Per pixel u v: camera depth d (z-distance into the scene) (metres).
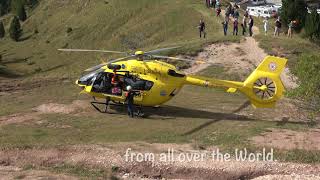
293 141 30.45
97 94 36.75
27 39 140.25
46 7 155.88
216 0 96.19
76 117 36.16
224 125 34.44
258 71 35.50
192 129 33.34
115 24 117.94
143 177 26.12
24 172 25.38
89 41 117.75
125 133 32.09
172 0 112.50
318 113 37.56
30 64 110.25
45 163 26.81
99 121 35.09
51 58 115.38
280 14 83.50
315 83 36.28
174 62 57.12
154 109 39.12
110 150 28.02
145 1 117.88
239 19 84.69
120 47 105.50
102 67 37.81
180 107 40.34
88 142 29.73
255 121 35.88
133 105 36.66
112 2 128.50
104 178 25.22
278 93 35.41
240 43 61.66
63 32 131.38
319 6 117.00
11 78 58.97
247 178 26.20
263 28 81.25
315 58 39.28
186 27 93.19
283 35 75.69
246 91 35.62
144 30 104.62
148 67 35.91
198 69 55.28
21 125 33.78
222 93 47.25
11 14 171.00
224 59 57.53
